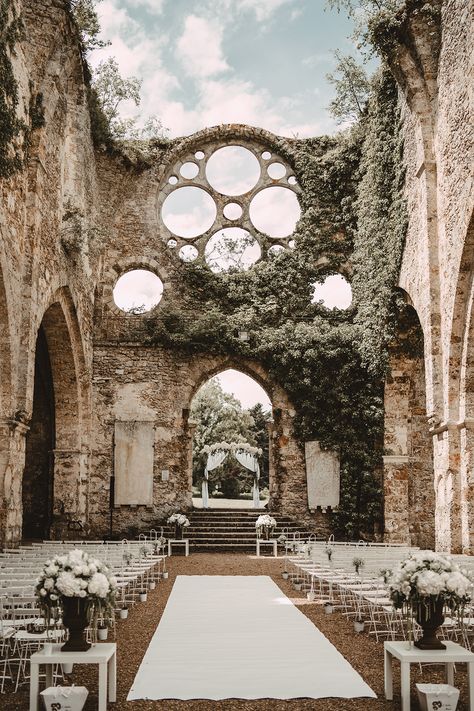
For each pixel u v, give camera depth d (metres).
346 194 24.30
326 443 22.23
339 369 22.47
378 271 20.66
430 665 7.51
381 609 10.42
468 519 14.91
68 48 16.62
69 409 21.16
